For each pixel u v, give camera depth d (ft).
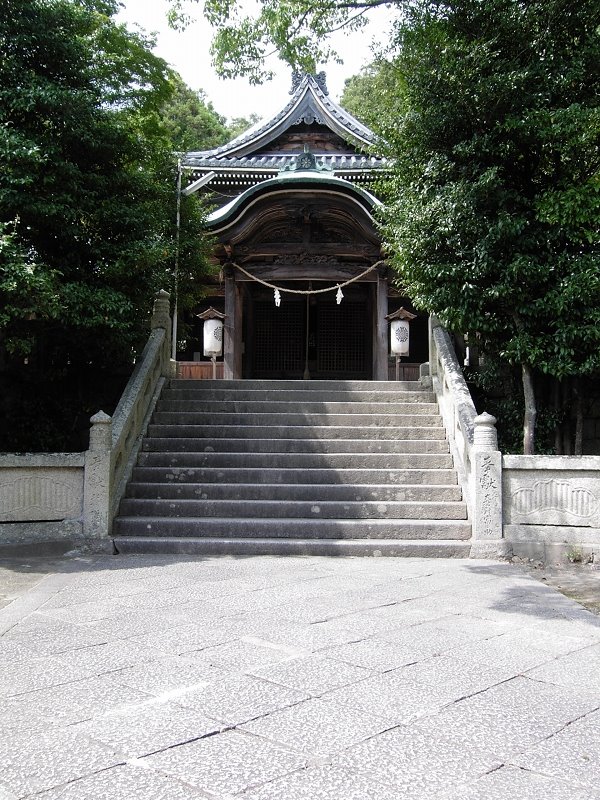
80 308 25.95
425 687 11.57
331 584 19.34
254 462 28.99
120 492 26.50
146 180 30.01
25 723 9.98
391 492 27.02
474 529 24.30
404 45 28.27
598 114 24.49
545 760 8.98
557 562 23.56
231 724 9.96
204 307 66.64
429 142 27.78
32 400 31.89
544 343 26.27
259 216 50.19
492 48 26.76
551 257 26.21
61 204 25.99
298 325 66.33
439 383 33.83
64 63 27.25
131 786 8.20
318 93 68.59
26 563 21.98
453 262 27.14
